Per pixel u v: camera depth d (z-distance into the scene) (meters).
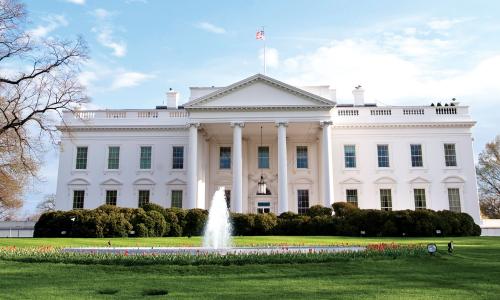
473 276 12.24
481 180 69.94
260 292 10.20
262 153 46.84
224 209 37.09
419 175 43.69
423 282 11.41
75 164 45.28
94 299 9.55
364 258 14.83
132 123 45.69
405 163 43.97
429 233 31.64
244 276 12.27
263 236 32.50
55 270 13.30
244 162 46.16
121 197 44.66
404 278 11.95
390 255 15.44
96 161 45.28
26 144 33.69
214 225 34.62
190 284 11.20
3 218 73.88
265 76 41.19
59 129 45.19
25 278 12.20
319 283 11.28
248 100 41.31
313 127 42.94
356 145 44.44
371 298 9.54
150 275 12.52
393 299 9.44
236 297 9.66
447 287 10.77
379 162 44.22
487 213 71.50
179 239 27.98
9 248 18.86
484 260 15.15
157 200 44.47
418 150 44.34
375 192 43.59
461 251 17.38
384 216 32.53
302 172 45.72
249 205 45.62
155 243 24.27
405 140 44.31
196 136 41.19
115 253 16.33
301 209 45.16
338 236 32.50
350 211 34.81
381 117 44.66
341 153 44.34
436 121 44.12
